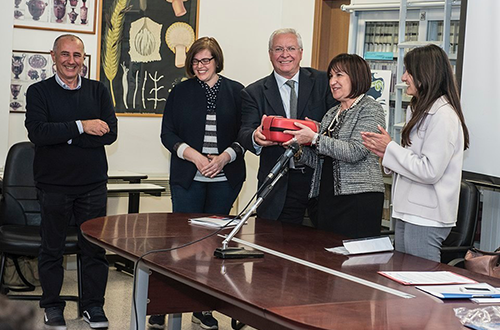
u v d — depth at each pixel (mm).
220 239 2502
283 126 2752
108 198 5043
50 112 3293
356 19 4887
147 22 5156
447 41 4188
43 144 3238
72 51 3264
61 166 3309
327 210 2850
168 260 2090
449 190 2426
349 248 2318
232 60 5543
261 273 1967
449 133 2359
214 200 3512
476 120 3545
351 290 1801
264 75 5676
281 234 2658
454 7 4285
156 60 5215
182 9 5285
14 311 431
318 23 5449
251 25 5582
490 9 3480
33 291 4148
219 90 3525
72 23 4852
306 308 1584
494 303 1719
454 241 3441
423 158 2377
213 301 2488
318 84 3207
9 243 3584
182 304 2475
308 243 2488
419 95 2510
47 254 3406
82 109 3361
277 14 5691
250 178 5641
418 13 4574
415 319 1527
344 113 2820
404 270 2080
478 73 3545
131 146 5195
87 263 3516
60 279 3453
